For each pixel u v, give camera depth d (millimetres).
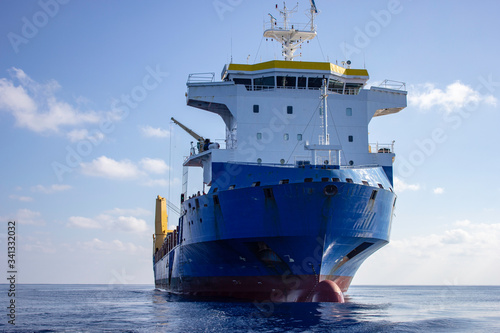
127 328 27172
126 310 39562
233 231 35812
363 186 33844
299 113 40312
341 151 40125
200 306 36406
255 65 41594
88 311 40000
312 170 33625
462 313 38844
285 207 33625
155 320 29781
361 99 41344
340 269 38250
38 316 36031
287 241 34188
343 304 35594
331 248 34844
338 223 33844
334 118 40594
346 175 34031
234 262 38312
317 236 33688
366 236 35469
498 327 27984
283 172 34344
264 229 34344
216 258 39562
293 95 40562
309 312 31375
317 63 41062
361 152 40375
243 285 38781
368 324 26875
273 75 40688
